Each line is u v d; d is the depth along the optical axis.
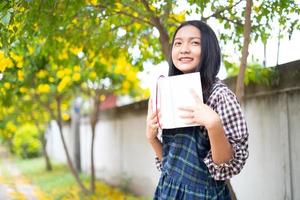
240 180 5.29
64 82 6.43
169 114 2.30
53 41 4.45
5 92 5.88
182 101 2.26
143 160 8.45
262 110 4.78
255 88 4.84
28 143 20.30
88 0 4.12
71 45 4.66
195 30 2.45
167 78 2.33
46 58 5.40
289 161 4.30
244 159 2.22
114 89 8.71
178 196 2.31
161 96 2.35
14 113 10.59
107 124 10.98
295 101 4.20
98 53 4.93
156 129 2.51
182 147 2.33
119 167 9.98
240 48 4.36
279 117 4.46
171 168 2.35
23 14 3.49
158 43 5.20
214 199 2.29
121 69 7.61
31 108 10.12
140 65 5.18
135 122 8.85
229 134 2.24
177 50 2.48
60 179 11.63
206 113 2.15
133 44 5.02
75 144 13.01
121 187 9.55
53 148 19.75
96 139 12.14
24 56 5.08
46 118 12.68
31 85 6.44
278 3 3.68
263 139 4.77
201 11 3.72
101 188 9.74
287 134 4.31
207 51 2.41
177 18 4.82
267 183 4.71
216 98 2.29
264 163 4.76
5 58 4.26
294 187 4.24
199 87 2.26
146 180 8.32
